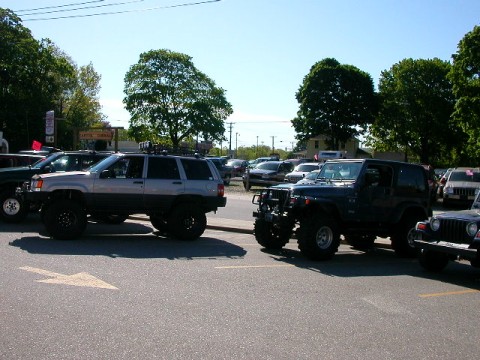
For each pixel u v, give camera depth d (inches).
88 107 2662.4
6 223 547.8
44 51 2046.0
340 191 429.4
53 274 316.2
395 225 463.5
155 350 200.8
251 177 1263.5
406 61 2657.5
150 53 2468.0
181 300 273.3
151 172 485.4
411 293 321.4
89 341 207.2
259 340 218.7
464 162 2780.5
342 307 278.4
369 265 416.2
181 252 420.5
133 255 394.3
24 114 1955.0
